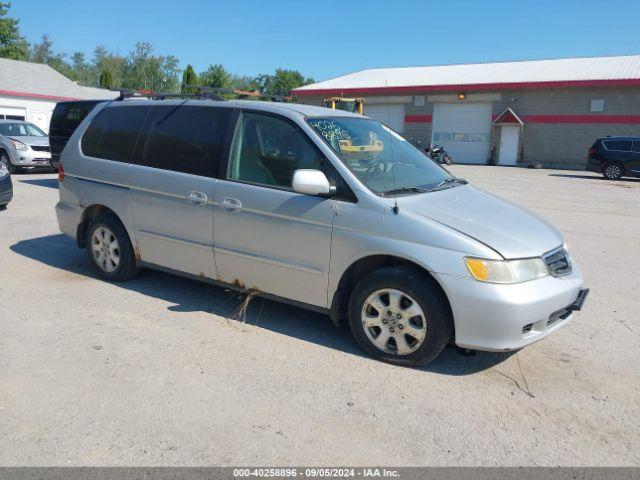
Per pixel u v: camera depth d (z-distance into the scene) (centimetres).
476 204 453
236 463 300
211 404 357
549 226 459
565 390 390
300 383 388
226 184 484
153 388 375
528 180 2100
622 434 338
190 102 532
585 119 2938
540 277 395
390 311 413
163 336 459
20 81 3444
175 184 515
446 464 305
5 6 4838
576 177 2308
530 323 385
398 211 408
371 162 465
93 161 589
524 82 3002
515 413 358
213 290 578
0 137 1717
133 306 526
